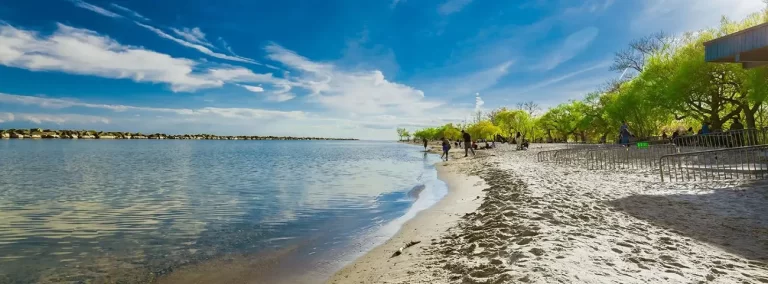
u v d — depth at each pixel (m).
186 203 12.57
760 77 24.88
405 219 9.44
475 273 4.49
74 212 11.11
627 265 4.52
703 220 7.09
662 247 5.34
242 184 18.28
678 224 6.81
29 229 8.94
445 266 5.02
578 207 8.55
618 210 8.20
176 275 5.69
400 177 21.47
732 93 31.23
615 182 13.12
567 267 4.36
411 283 4.53
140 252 6.96
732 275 4.24
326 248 6.95
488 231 6.71
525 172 17.41
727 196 9.54
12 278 5.66
